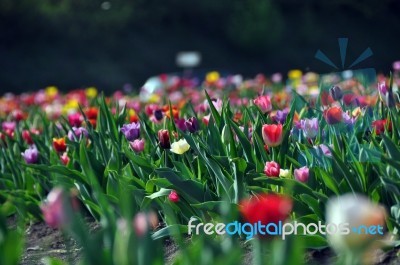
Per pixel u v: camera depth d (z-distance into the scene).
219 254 2.41
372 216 1.87
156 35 43.12
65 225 2.30
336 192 4.29
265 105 5.26
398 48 49.16
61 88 37.62
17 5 37.97
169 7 43.88
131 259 2.40
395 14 50.53
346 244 2.02
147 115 7.45
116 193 5.18
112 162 5.36
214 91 12.77
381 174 4.29
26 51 38.25
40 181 6.05
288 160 4.81
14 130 7.62
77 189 5.51
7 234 2.62
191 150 5.57
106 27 40.53
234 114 6.65
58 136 6.72
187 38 44.06
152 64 41.53
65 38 39.47
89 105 10.15
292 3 48.72
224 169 4.62
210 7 44.53
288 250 2.18
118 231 2.50
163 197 5.05
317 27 47.81
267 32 44.56
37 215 6.04
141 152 5.45
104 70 39.31
